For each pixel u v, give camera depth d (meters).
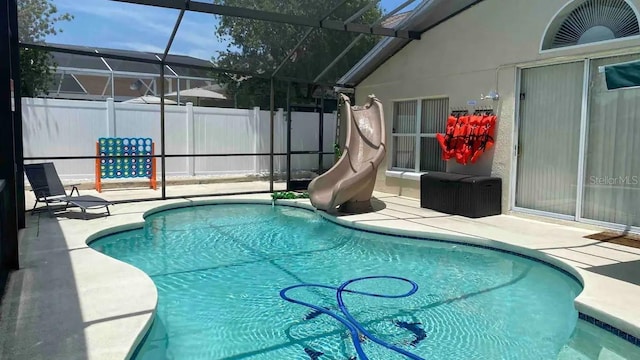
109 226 6.54
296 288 4.76
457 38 8.28
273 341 3.54
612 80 4.01
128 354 2.84
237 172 12.62
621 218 6.13
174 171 11.78
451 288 4.78
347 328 3.78
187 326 3.80
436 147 9.07
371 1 7.56
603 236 6.04
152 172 10.89
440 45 8.66
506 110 7.45
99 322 3.27
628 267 4.66
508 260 5.70
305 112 13.35
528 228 6.58
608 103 6.19
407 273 5.29
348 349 3.41
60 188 7.66
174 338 3.57
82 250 5.22
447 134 8.23
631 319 3.36
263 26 9.12
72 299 3.71
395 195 9.98
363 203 8.10
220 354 3.31
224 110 12.32
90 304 3.61
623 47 5.83
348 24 8.03
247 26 9.35
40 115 10.22
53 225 6.59
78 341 2.96
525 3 7.05
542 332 3.71
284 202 9.39
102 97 16.50
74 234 6.00
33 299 3.70
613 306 3.62
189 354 3.30
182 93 14.44
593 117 6.37
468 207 7.43
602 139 6.28
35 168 7.32
